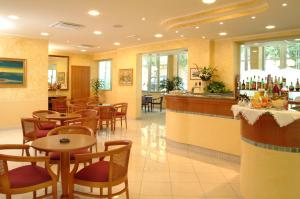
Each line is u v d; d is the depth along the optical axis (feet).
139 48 33.55
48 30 23.80
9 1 15.66
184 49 28.86
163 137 23.12
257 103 10.46
